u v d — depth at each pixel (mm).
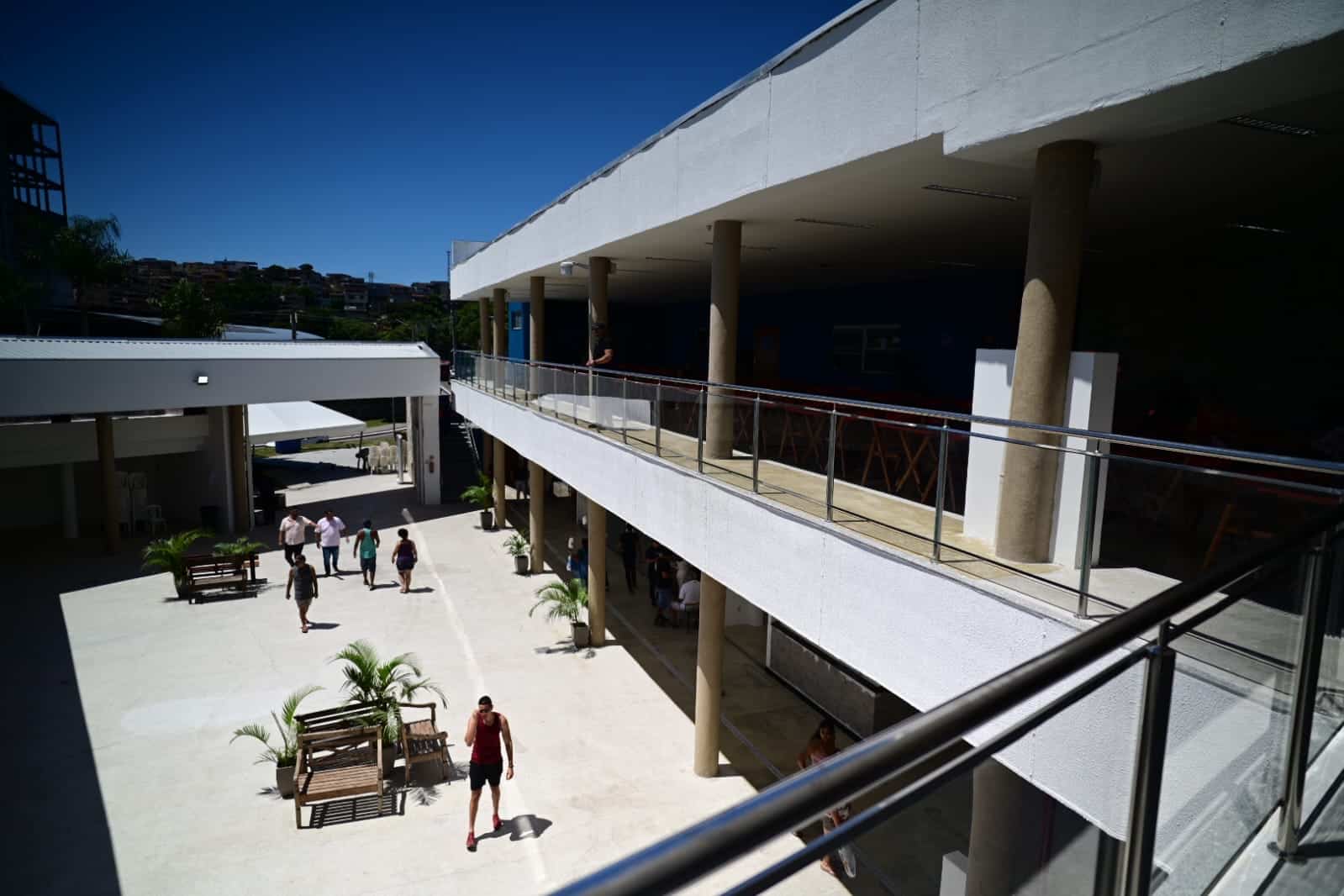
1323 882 2170
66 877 8250
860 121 6121
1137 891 1820
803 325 18734
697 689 10172
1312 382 8359
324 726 10289
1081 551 4367
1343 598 2578
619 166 10875
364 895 7988
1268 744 2244
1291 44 3307
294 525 18344
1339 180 6363
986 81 4910
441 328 71188
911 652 4984
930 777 1247
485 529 24391
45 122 58406
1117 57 4055
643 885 682
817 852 1055
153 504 25031
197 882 8172
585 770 10297
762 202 7992
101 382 19797
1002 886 1432
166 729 11414
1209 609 1865
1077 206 4789
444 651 14273
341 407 61344
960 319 13883
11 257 50594
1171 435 7523
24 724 11555
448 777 10180
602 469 11055
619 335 28703
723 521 7504
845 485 5902
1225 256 9383
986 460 4906
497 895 8023
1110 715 2377
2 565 19984
